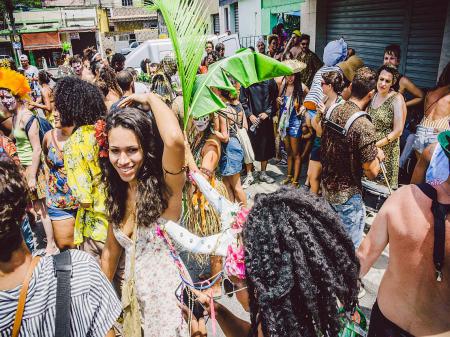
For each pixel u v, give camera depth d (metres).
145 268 1.92
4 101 3.88
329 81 3.67
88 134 2.51
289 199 1.19
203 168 3.29
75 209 3.05
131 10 36.81
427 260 1.59
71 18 34.38
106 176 2.02
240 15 17.47
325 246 1.15
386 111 3.97
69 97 2.66
